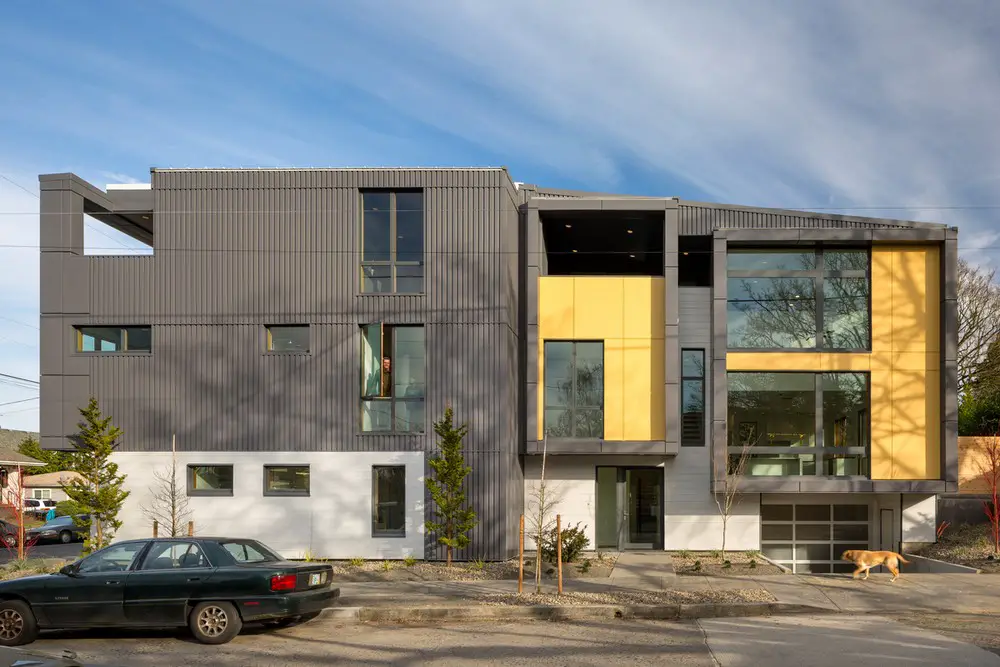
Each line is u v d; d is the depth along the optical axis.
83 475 18.52
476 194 19.14
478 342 18.91
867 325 19.75
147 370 19.33
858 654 10.04
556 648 10.68
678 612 13.05
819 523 21.41
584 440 19.36
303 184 19.39
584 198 20.39
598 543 20.70
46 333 19.42
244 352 19.19
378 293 19.14
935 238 19.27
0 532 24.14
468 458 18.70
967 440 26.78
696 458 20.66
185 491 18.98
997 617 12.58
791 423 19.73
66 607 11.09
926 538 20.27
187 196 19.52
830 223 20.94
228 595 11.05
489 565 17.80
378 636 11.64
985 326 36.34
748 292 20.03
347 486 18.81
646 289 19.88
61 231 19.50
